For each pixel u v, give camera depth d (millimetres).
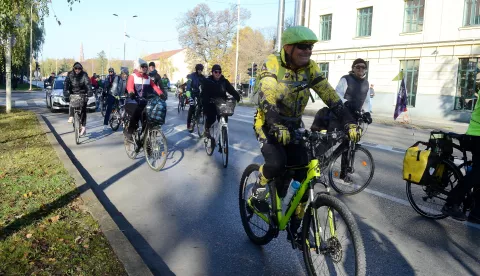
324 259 3033
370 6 25594
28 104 22656
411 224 4629
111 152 8695
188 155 8508
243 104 28531
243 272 3506
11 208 4504
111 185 6172
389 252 3887
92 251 3516
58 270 3176
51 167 6457
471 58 20469
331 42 28297
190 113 11344
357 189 5746
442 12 21578
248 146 9633
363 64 5953
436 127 17062
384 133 13547
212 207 5199
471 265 3639
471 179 4109
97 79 20938
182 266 3607
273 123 3113
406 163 4777
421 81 22688
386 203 5398
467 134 4203
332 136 3174
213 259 3754
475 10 20281
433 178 4625
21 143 8727
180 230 4441
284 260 3744
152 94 7414
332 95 3320
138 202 5379
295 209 3371
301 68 3307
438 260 3732
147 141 7250
